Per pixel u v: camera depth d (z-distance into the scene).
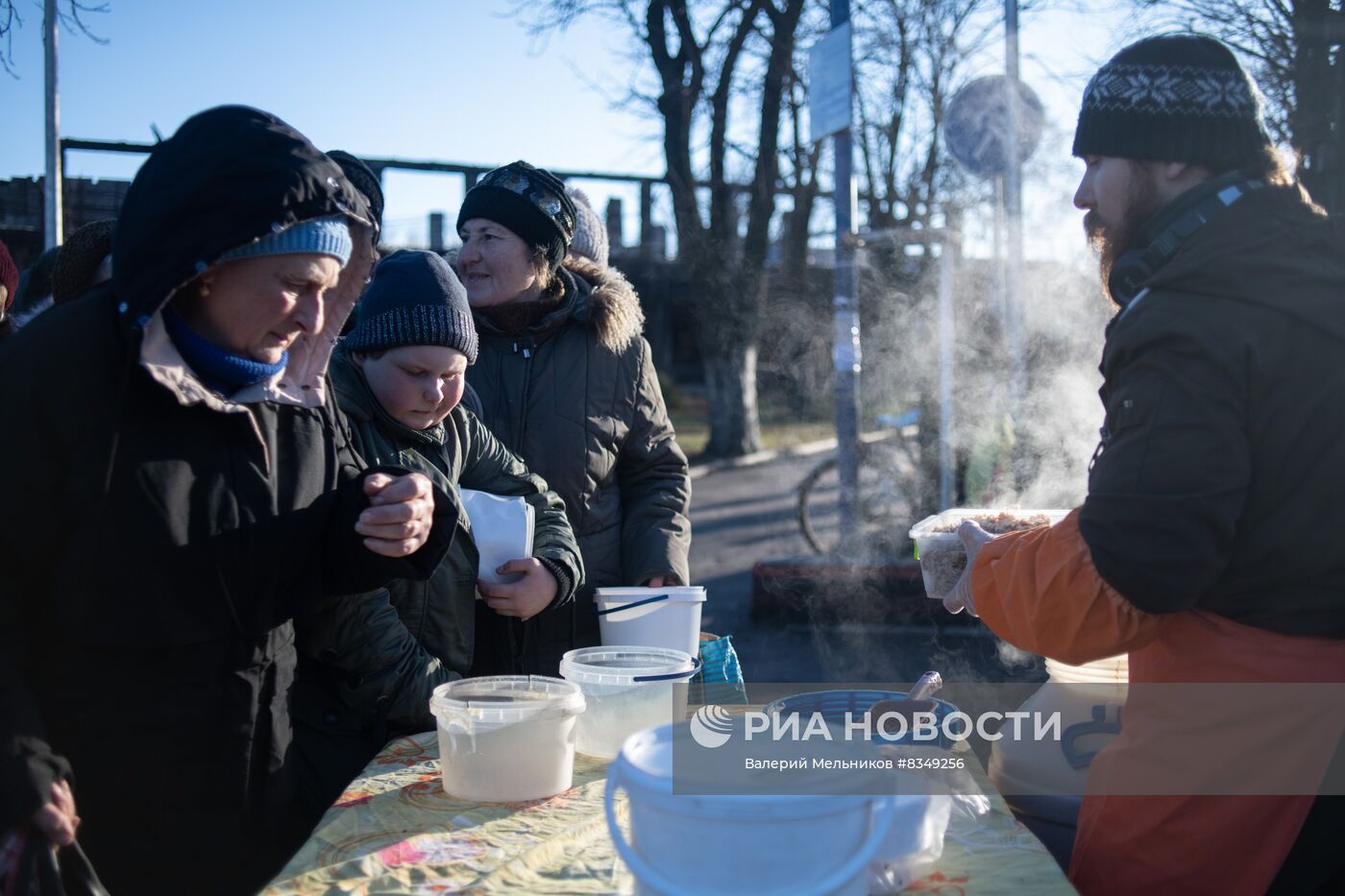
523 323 2.70
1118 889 1.62
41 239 11.15
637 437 2.81
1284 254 1.52
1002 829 1.57
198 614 1.57
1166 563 1.47
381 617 1.97
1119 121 1.62
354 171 2.81
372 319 2.13
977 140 7.49
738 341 16.84
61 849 1.43
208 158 1.47
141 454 1.52
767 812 1.16
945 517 2.31
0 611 1.45
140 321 1.45
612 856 1.46
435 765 1.83
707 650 2.29
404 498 1.71
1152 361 1.51
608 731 1.85
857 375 7.59
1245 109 1.59
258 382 1.66
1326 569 1.51
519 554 2.22
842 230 7.54
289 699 1.84
